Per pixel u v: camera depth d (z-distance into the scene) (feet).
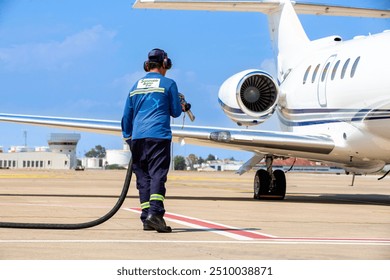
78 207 58.90
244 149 77.30
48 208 57.00
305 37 92.63
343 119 73.67
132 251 31.96
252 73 78.23
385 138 68.49
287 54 94.58
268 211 58.90
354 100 71.31
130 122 42.27
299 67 87.61
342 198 87.86
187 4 87.04
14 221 45.24
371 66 69.10
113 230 40.52
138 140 40.45
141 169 41.60
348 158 75.87
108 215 40.73
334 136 75.51
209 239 36.94
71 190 94.99
